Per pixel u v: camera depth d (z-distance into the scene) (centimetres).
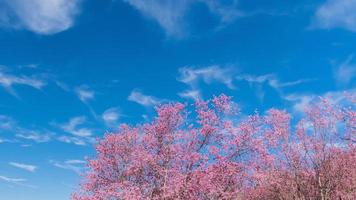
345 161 2923
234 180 3375
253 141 3403
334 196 2841
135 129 3716
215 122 3600
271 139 3170
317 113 3075
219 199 3216
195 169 3356
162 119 3681
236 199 3284
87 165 3634
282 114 3222
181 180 3222
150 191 3312
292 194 2948
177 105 3722
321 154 2977
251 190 3303
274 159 3166
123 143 3672
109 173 3616
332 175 2895
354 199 2727
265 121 3312
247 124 3484
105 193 3284
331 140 3014
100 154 3647
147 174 3456
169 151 3478
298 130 3081
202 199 3244
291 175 3038
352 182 2836
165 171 3350
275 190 3108
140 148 3641
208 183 3225
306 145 3023
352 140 3005
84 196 3378
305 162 3008
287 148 3073
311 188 2958
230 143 3475
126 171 3506
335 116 3053
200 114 3638
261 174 3127
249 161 3406
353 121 3028
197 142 3591
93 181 3550
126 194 3177
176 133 3597
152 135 3650
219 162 3403
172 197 3175
